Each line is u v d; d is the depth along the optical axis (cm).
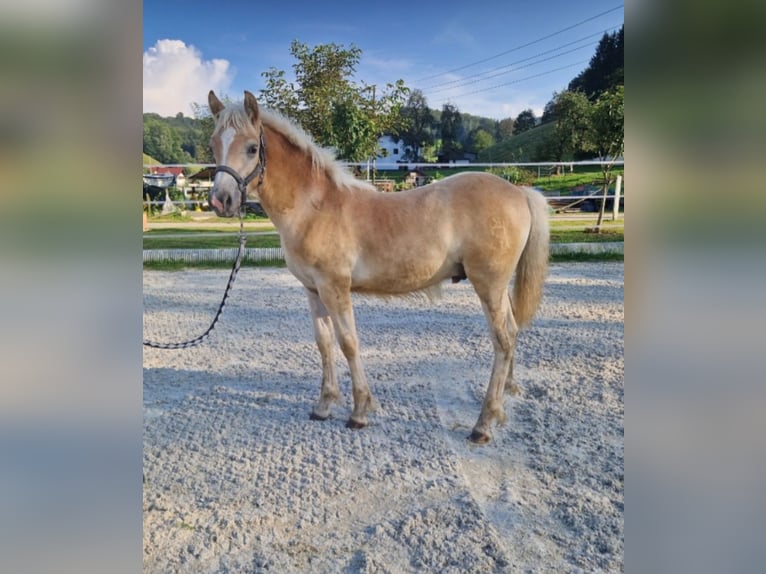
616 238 1013
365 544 218
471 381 395
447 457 287
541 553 211
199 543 220
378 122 1176
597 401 353
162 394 379
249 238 1094
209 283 779
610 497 247
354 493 255
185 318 590
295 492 257
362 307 638
